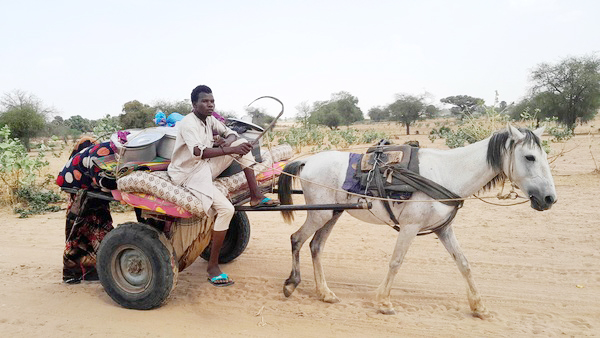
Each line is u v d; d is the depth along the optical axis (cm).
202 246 570
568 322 484
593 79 4088
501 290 572
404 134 5944
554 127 2938
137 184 487
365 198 511
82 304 546
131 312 520
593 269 629
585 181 1308
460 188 499
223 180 530
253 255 738
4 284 627
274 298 564
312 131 3691
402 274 635
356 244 782
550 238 774
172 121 612
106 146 544
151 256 502
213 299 562
